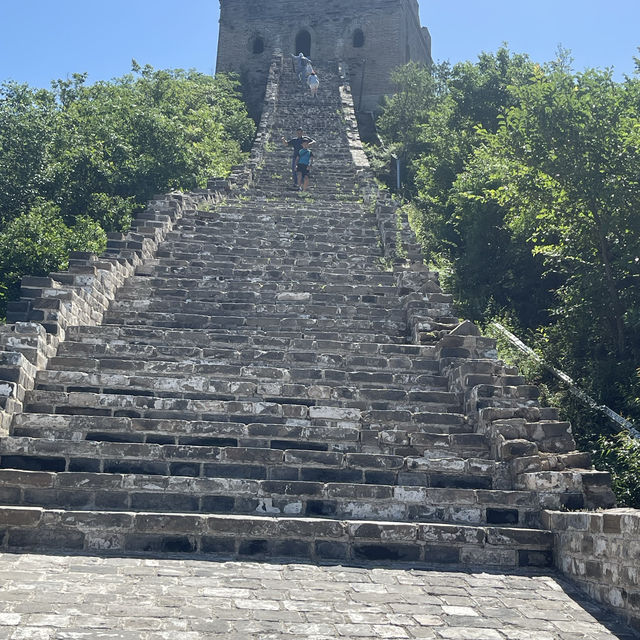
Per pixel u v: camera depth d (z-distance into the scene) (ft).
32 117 68.69
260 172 87.45
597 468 36.78
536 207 52.49
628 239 47.85
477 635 20.98
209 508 29.01
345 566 25.93
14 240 56.13
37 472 28.58
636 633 21.65
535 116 49.21
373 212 69.56
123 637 19.29
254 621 20.86
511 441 32.04
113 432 32.40
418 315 45.75
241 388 36.35
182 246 57.88
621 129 47.91
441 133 91.97
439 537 27.22
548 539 27.43
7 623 19.49
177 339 42.16
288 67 148.56
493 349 41.42
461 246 77.36
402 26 166.61
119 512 26.53
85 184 70.79
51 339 38.24
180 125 83.10
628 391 44.45
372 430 34.42
